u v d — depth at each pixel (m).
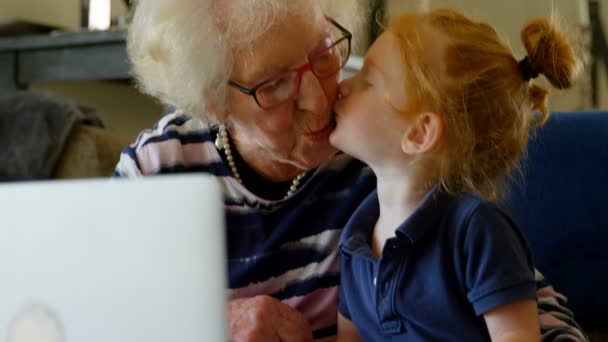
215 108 1.31
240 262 1.41
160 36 1.31
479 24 1.25
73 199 0.69
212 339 0.67
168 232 0.67
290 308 1.33
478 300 1.11
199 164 1.43
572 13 3.44
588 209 1.51
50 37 2.87
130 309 0.68
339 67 1.29
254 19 1.21
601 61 3.40
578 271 1.51
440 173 1.20
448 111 1.17
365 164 1.43
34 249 0.70
